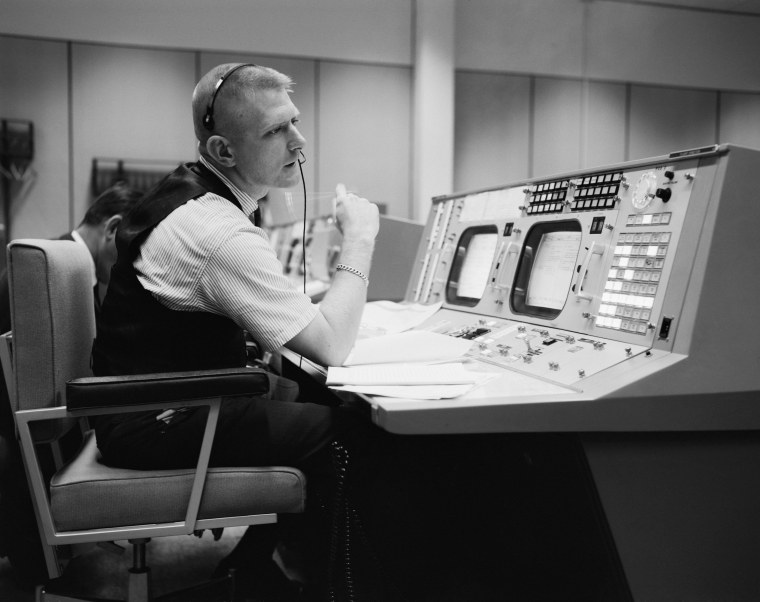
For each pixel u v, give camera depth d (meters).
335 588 1.51
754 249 1.16
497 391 1.13
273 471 1.24
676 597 1.20
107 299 1.37
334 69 7.23
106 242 2.15
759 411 1.15
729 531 1.21
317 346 1.28
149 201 1.35
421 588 1.60
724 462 1.20
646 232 1.29
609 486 1.15
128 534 1.19
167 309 1.28
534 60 7.29
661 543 1.18
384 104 7.37
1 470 1.73
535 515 1.47
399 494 1.55
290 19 7.06
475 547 1.68
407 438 1.46
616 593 1.26
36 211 6.50
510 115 7.34
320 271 3.98
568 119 7.30
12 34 6.36
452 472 1.57
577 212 1.54
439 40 7.07
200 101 1.36
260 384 1.16
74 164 6.58
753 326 1.15
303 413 1.29
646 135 7.30
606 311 1.33
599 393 1.09
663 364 1.11
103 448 1.27
